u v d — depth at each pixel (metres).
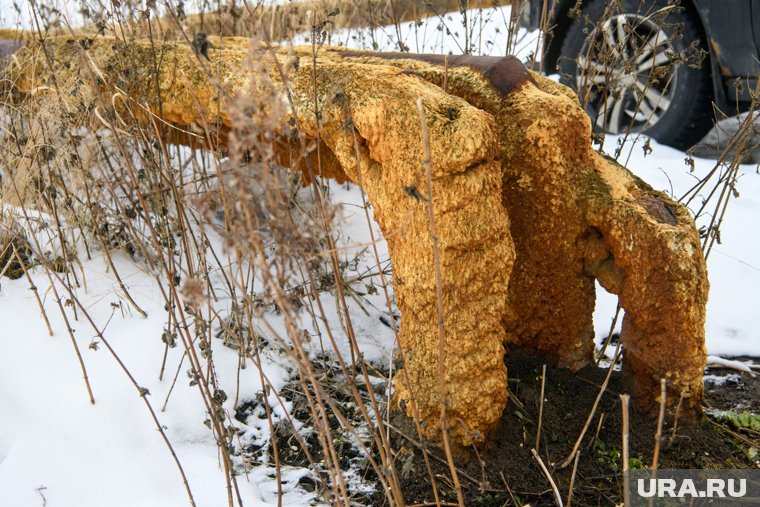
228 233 1.71
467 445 2.39
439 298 1.81
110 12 2.94
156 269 3.24
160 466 2.45
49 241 3.12
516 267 2.68
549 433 2.54
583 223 2.55
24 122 3.42
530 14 5.86
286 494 2.39
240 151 1.67
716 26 4.70
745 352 3.24
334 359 3.00
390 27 5.71
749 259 3.79
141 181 3.10
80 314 2.94
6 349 2.78
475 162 2.27
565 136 2.53
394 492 2.06
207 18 4.01
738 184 4.56
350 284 3.35
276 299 1.77
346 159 2.45
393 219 2.37
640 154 4.96
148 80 2.86
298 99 2.46
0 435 2.48
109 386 2.65
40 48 3.13
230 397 2.73
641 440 2.52
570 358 2.75
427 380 2.38
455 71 2.70
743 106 4.80
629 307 2.48
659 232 2.37
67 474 2.37
